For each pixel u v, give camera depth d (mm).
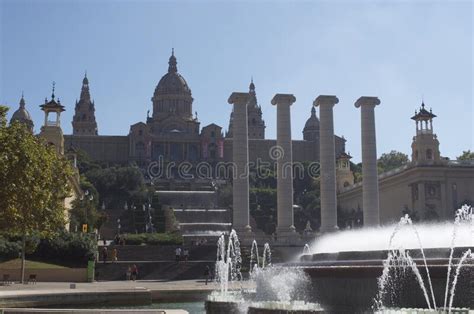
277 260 73750
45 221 42938
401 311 18016
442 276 20812
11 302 32188
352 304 22453
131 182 171125
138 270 61594
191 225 122750
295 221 143250
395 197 115938
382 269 21828
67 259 61812
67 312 22344
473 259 21422
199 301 39094
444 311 17828
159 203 148625
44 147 44344
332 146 91125
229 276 62750
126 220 127188
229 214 132625
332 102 92125
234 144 87812
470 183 107562
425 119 112062
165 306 35719
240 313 25297
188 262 62844
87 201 92312
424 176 106125
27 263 58812
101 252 69188
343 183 147500
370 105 92562
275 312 20062
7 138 34594
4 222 35531
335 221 89375
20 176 34656
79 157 191750
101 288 41156
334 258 28281
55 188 44875
